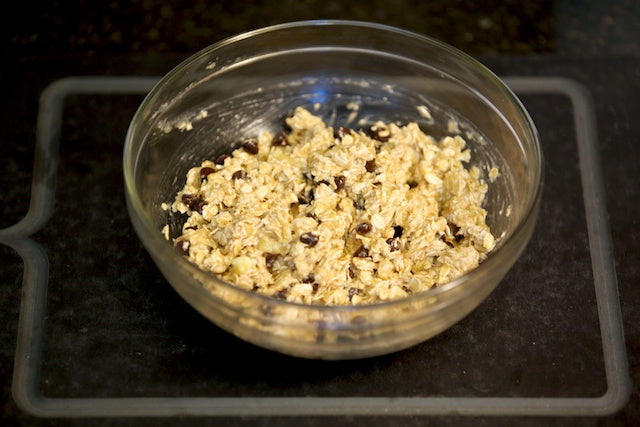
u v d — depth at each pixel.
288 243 0.67
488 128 0.73
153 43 0.84
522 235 0.62
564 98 0.80
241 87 0.74
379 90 0.76
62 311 0.69
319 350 0.63
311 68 0.75
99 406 0.65
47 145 0.77
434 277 0.66
